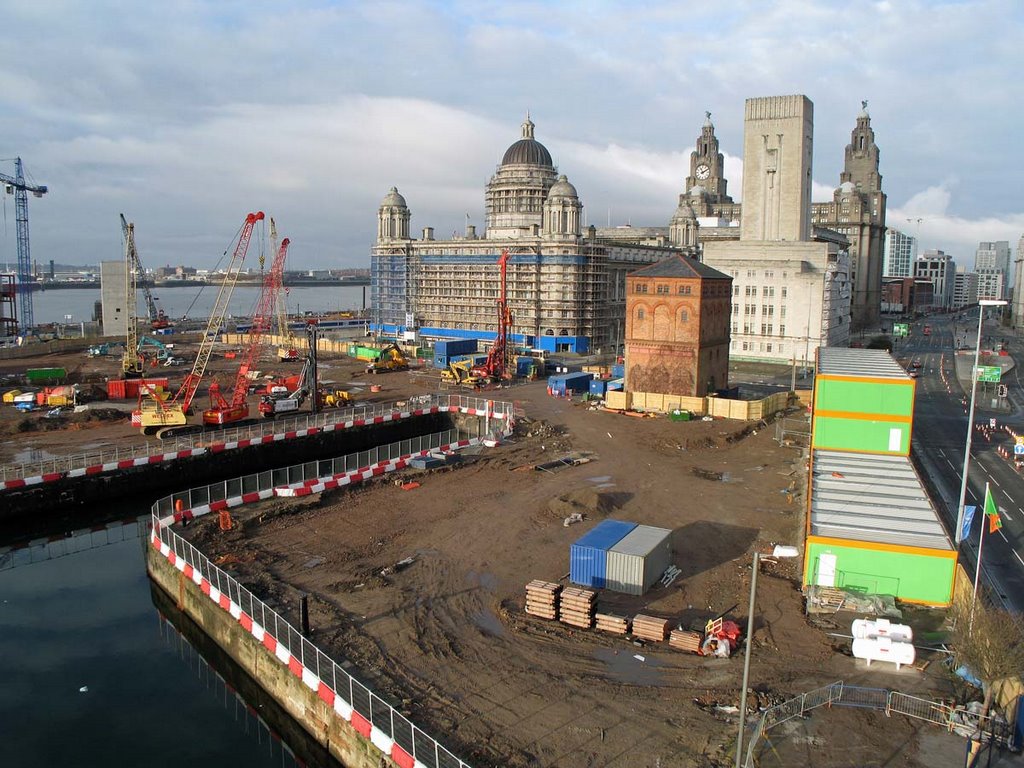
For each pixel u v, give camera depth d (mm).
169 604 45406
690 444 75438
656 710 29438
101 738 32688
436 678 31828
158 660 39875
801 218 147250
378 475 63125
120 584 49438
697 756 26531
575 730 28156
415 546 47344
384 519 52438
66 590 48469
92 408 92625
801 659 33062
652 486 61062
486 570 43594
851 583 38906
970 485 63000
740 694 30375
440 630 36219
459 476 63812
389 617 37438
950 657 32562
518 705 29844
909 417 55219
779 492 59594
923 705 29000
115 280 183000
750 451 73625
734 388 103125
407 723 27750
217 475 72812
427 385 115750
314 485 57875
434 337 179625
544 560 45125
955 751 26328
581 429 82750
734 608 38312
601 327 168500
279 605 38500
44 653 40125
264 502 55062
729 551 46594
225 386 113938
